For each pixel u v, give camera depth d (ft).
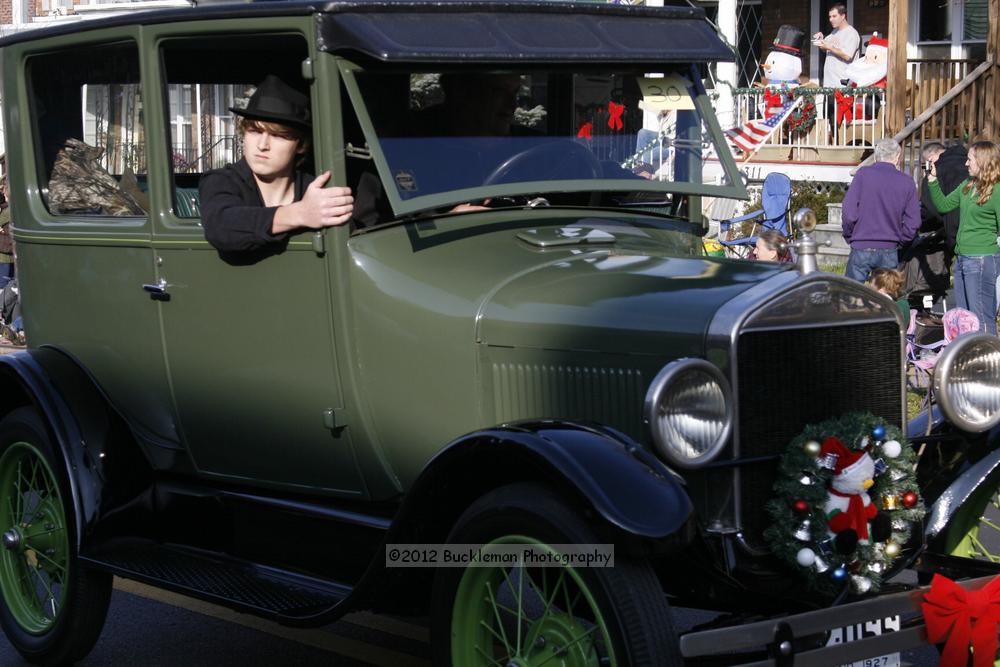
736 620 11.75
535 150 14.40
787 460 11.91
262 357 14.34
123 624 18.04
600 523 10.66
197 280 14.78
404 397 13.46
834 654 11.46
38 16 64.90
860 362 12.59
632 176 15.11
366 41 12.75
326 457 14.17
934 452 14.06
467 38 13.37
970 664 12.86
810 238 12.46
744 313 11.68
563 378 12.49
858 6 59.82
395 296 13.34
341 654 16.70
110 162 15.96
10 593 16.99
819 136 54.39
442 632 12.06
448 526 12.47
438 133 13.84
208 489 15.67
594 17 14.69
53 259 16.65
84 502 15.46
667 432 11.12
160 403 15.69
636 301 12.37
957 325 26.91
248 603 13.38
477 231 14.11
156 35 14.75
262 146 14.35
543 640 11.53
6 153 17.40
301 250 13.70
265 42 14.15
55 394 16.01
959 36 57.06
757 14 63.41
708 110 15.72
